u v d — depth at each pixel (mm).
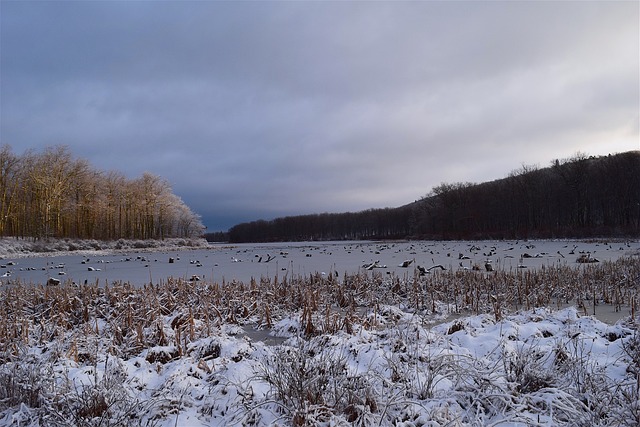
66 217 57438
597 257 26562
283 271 21969
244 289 13125
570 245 42781
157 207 67500
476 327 8227
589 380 4398
